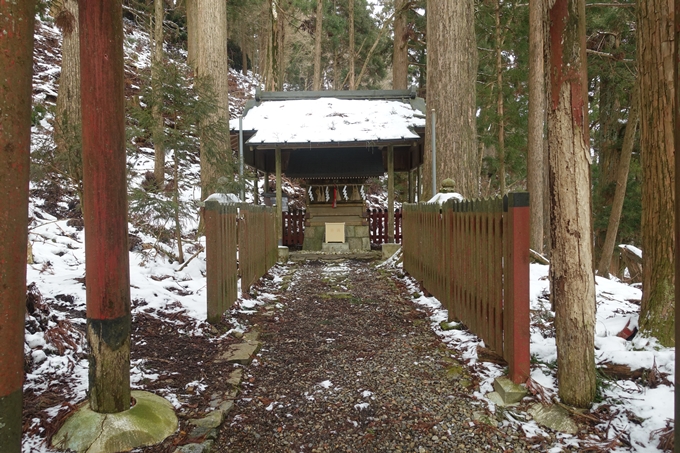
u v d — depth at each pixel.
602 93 13.40
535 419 2.61
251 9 24.56
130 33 21.52
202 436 2.37
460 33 8.16
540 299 4.97
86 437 2.22
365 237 11.04
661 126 3.16
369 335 4.26
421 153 11.15
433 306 5.21
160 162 10.28
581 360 2.62
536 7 9.48
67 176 5.71
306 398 2.93
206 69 9.49
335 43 25.42
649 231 3.25
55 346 3.19
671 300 3.12
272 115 10.94
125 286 2.42
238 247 5.41
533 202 9.84
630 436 2.36
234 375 3.21
